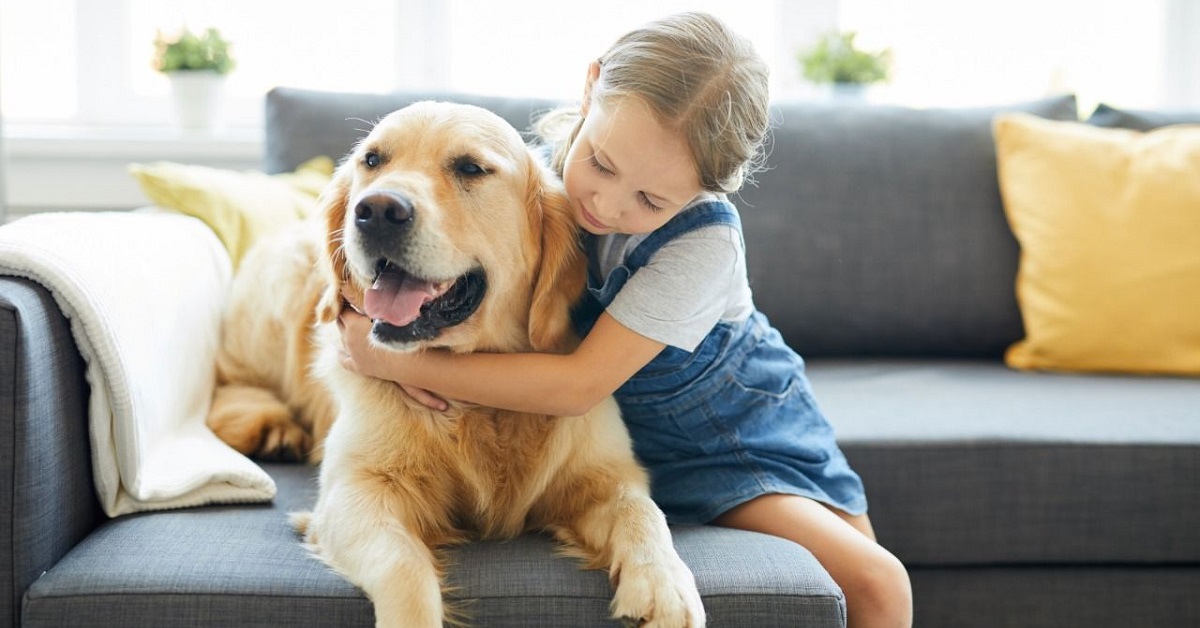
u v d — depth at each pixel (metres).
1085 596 1.84
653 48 1.37
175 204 2.06
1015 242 2.43
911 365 2.35
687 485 1.65
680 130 1.34
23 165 2.97
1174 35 3.38
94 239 1.54
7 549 1.26
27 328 1.27
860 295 2.38
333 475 1.45
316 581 1.27
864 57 3.06
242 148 3.02
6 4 3.15
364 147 1.45
